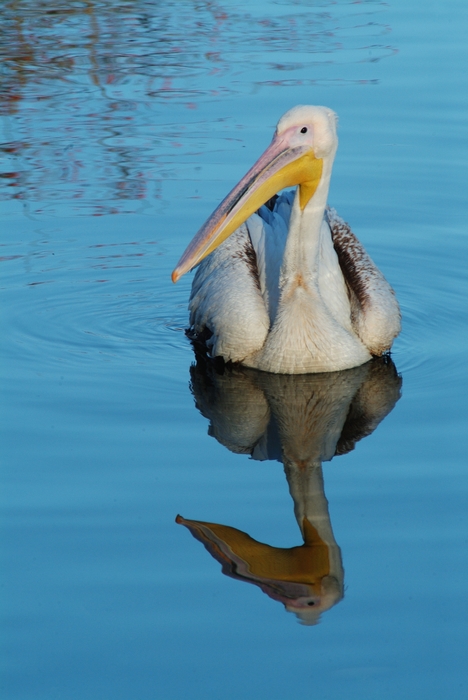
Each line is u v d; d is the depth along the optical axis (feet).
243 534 24.47
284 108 56.59
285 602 22.02
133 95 59.62
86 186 49.19
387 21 71.77
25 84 61.52
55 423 29.89
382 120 55.16
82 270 42.11
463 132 53.67
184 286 41.47
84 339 36.47
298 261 33.37
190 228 45.47
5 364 34.06
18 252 43.27
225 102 57.98
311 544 24.03
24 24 72.13
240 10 75.56
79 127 55.36
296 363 33.81
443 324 38.37
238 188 32.09
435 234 45.57
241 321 34.22
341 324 35.47
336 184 49.70
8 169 50.75
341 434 29.71
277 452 28.55
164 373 33.83
